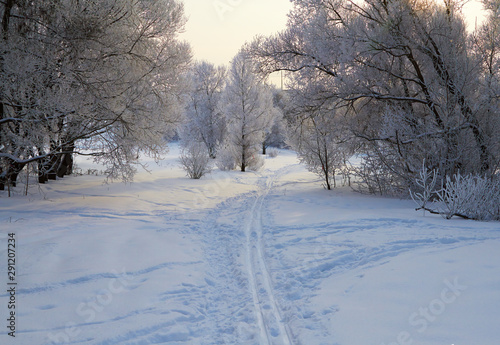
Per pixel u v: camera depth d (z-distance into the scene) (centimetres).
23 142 847
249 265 524
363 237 600
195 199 1202
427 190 807
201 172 1841
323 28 1112
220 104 2714
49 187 1198
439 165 990
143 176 1762
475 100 976
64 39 866
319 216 834
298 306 370
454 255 445
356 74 1108
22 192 1052
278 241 638
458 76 941
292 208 1001
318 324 323
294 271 479
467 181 778
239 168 2623
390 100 1149
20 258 504
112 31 962
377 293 362
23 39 828
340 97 1160
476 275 362
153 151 1202
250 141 2481
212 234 739
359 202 1073
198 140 3378
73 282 430
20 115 855
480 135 963
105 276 455
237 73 2422
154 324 328
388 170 1184
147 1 1047
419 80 1052
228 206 1095
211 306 392
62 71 856
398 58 1117
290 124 1507
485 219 746
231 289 442
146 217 874
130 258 534
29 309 353
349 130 1266
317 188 1520
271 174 2272
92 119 945
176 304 379
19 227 680
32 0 854
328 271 472
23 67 768
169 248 604
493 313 276
